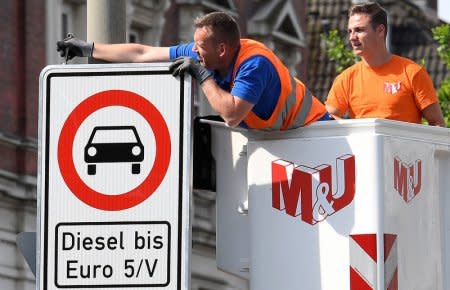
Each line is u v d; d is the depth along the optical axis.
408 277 11.18
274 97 11.24
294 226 11.19
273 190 11.27
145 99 10.75
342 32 59.50
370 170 10.98
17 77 39.94
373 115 14.61
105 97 10.77
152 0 47.16
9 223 39.62
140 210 10.65
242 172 11.45
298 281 11.14
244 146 11.45
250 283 11.30
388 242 10.96
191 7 48.28
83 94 10.79
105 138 10.74
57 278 10.67
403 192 11.18
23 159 39.97
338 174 11.08
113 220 10.66
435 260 11.50
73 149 10.76
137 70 10.77
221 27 11.29
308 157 11.19
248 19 52.22
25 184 39.88
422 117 14.82
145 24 47.03
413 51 62.84
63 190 10.72
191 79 10.76
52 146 10.77
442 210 11.63
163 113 10.72
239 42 11.38
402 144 11.19
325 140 11.15
